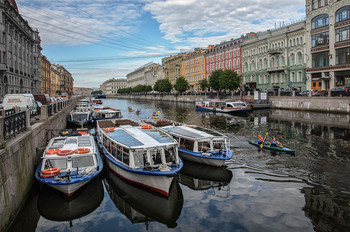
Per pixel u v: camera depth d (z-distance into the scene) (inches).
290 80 2114.9
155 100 4133.9
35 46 2474.2
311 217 395.2
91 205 456.1
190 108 2372.0
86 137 641.6
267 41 2340.1
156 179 465.1
